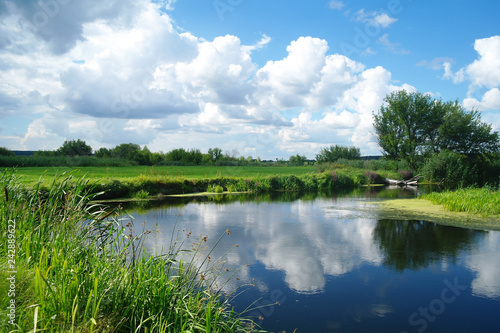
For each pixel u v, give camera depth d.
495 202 11.17
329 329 3.51
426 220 9.78
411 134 30.19
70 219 3.50
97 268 2.86
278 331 3.44
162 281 2.98
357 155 41.97
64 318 2.14
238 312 3.85
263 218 9.93
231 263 5.51
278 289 4.54
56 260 2.56
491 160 28.44
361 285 4.74
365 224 9.16
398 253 6.33
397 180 27.36
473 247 6.78
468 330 3.50
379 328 3.53
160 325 2.55
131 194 14.66
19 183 4.47
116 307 2.57
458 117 27.98
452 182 25.95
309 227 8.66
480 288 4.65
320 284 4.74
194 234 7.45
